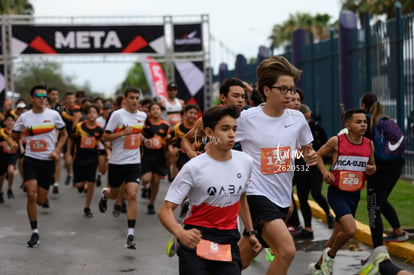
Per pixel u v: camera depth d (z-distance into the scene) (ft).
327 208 40.42
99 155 59.31
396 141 30.17
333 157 28.96
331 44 71.67
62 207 52.16
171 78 108.78
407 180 57.82
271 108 23.12
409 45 55.16
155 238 39.17
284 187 23.29
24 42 104.47
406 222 38.65
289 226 39.34
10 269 31.48
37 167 38.22
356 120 28.32
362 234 36.47
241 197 21.26
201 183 19.57
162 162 48.44
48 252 35.32
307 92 79.77
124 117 40.04
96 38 105.40
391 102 58.49
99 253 34.99
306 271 30.42
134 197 36.65
